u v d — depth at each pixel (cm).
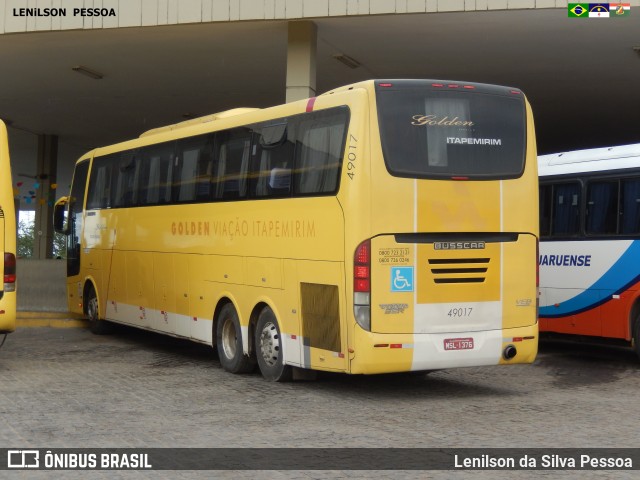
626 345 1410
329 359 1031
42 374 1230
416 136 1016
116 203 1656
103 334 1788
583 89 2214
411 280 1002
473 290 1033
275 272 1134
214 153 1303
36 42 1842
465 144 1039
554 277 1485
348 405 995
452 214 1023
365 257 987
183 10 1630
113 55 1970
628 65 1956
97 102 2602
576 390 1117
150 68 2103
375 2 1549
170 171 1440
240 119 1241
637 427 867
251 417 918
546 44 1786
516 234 1062
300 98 1645
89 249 1783
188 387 1123
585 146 3198
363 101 1003
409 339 998
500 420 904
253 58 1973
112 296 1670
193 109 2702
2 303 1152
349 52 1886
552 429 856
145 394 1066
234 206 1234
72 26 1689
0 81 2303
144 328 1530
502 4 1504
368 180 991
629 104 2395
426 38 1753
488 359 1038
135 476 678
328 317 1031
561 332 1477
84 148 3641
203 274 1316
